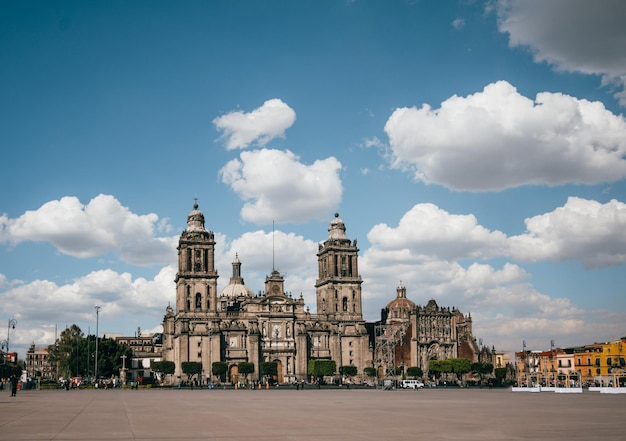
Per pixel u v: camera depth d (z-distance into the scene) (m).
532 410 61.88
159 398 102.06
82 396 111.00
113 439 36.59
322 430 41.47
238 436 38.12
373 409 65.25
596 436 37.16
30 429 42.34
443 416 53.62
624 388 124.75
